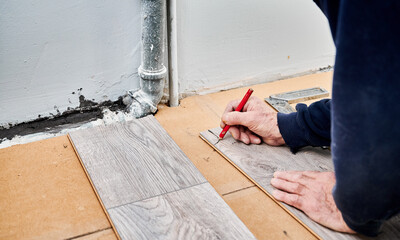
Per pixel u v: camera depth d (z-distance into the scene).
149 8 1.93
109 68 2.12
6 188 1.64
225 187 1.68
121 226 1.42
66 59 2.01
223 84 2.47
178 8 2.10
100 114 2.21
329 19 1.15
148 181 1.64
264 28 2.39
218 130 2.03
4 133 2.02
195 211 1.49
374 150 1.07
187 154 1.89
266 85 2.56
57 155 1.85
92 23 1.98
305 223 1.47
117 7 1.99
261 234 1.46
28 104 2.03
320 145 1.70
